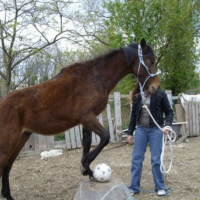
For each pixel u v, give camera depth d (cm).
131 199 350
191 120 859
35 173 557
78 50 827
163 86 1305
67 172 554
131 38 1073
